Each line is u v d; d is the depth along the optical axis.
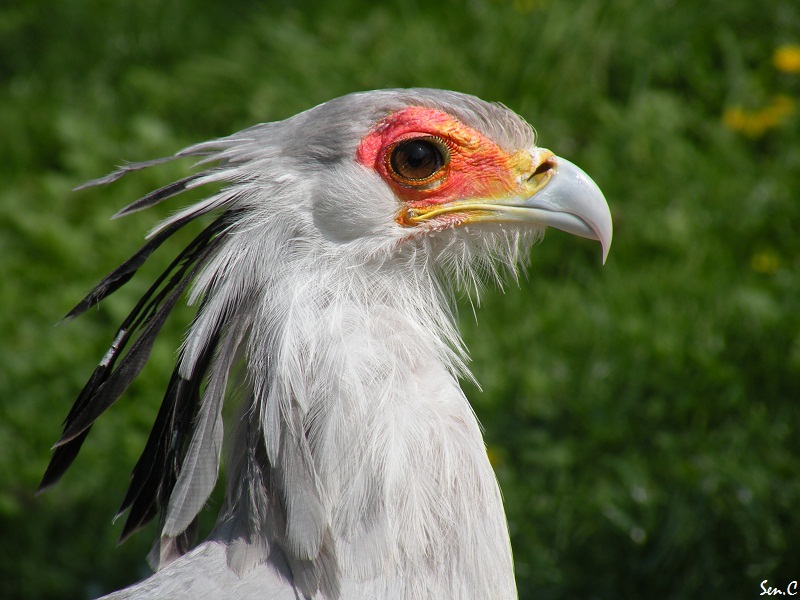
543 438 8.30
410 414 4.21
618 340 8.98
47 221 10.54
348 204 4.48
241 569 4.13
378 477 4.07
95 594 7.77
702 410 8.38
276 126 4.62
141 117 11.34
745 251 9.73
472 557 4.23
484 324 9.34
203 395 4.28
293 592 4.05
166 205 10.59
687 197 10.09
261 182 4.48
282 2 12.51
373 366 4.22
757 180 10.16
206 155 5.27
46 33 12.63
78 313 4.57
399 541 4.07
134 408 8.89
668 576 7.39
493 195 4.77
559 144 10.63
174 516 4.26
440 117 4.61
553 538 7.65
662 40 11.33
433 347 4.62
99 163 11.04
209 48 12.16
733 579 7.31
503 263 5.11
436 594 4.13
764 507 7.55
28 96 11.91
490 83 11.08
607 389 8.62
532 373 8.82
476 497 4.29
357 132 4.49
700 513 7.57
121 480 8.48
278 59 11.67
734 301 9.06
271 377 4.17
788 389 8.49
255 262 4.36
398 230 4.64
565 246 9.95
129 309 9.70
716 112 11.00
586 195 4.80
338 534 4.06
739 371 8.61
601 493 7.89
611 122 10.66
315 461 4.09
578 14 11.41
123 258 10.25
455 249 4.85
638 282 9.48
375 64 11.29
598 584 7.38
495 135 4.72
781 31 11.45
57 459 4.84
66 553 8.09
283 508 4.12
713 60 11.37
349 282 4.44
